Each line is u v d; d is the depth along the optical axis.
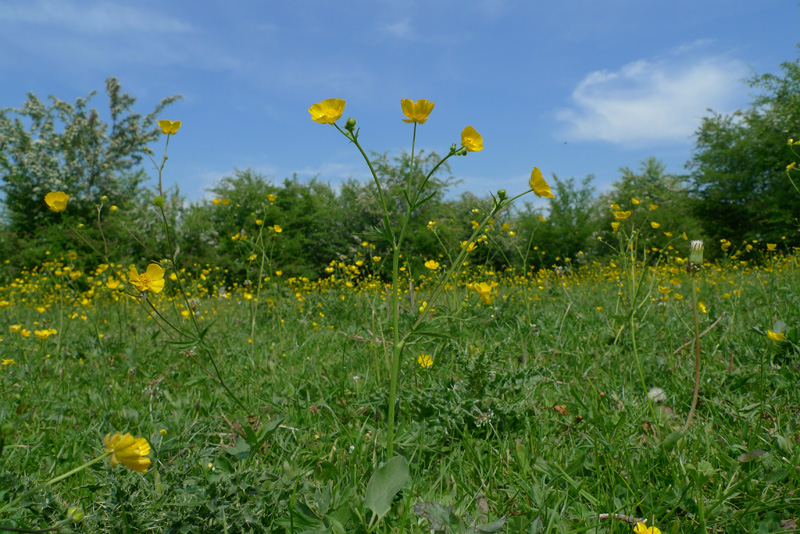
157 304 5.71
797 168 3.03
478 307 3.71
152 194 25.61
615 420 1.81
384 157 21.81
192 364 2.84
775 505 1.26
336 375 2.59
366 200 21.53
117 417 2.11
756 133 21.61
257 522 1.13
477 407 1.85
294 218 21.53
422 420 1.92
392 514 1.26
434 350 2.62
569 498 1.39
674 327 3.17
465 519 1.24
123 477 1.20
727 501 1.35
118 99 26.52
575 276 8.74
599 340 2.89
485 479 1.54
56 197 1.64
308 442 1.82
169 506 1.12
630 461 1.51
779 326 2.53
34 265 14.91
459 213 18.44
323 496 1.28
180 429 1.84
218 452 1.60
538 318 3.69
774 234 19.00
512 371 2.35
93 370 2.95
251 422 1.94
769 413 1.83
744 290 4.23
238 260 4.42
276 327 4.44
